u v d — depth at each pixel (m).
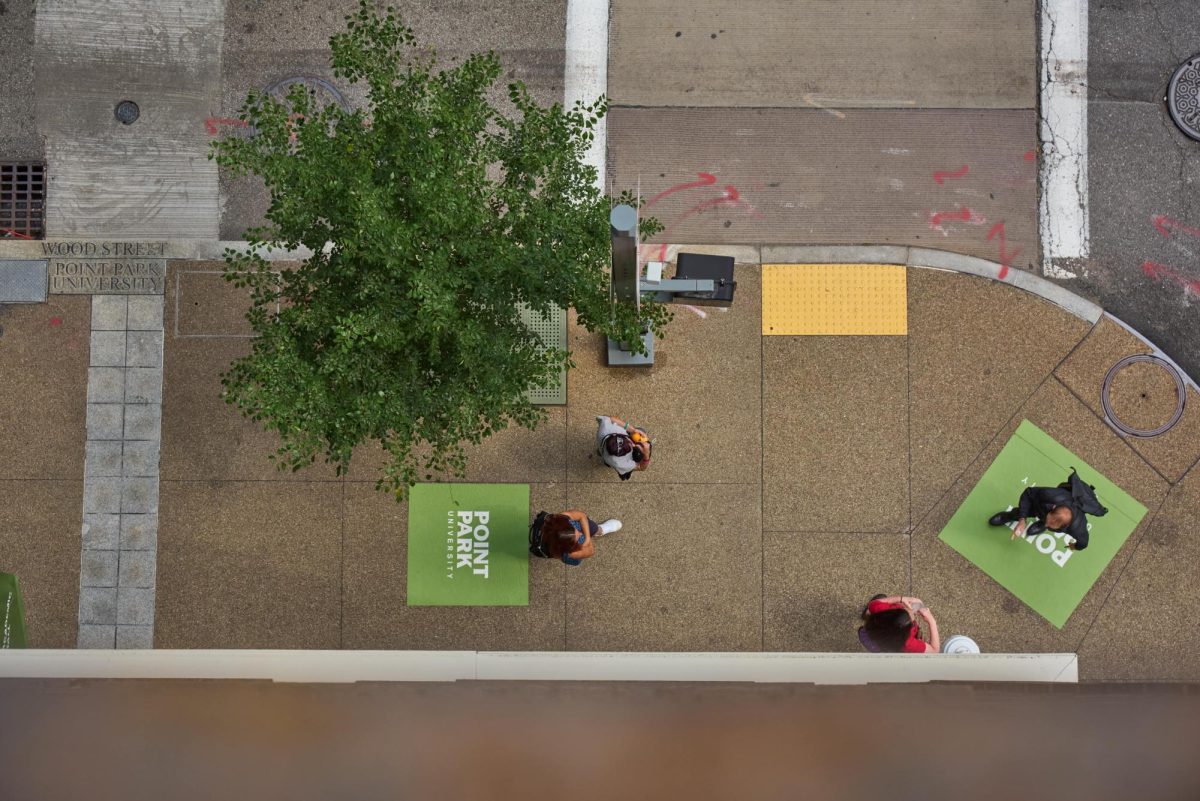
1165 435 8.50
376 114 5.56
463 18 9.01
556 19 8.98
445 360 5.90
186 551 8.43
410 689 4.29
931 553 8.40
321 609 8.38
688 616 8.37
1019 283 8.63
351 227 5.42
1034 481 8.45
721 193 8.82
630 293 6.33
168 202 8.83
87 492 8.48
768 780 4.01
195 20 8.99
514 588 8.38
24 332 8.62
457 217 5.41
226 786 3.99
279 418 5.30
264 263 5.99
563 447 8.47
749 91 8.91
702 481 8.46
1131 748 4.12
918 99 8.88
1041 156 8.84
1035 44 8.91
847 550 8.41
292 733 4.12
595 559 8.39
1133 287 8.72
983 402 8.53
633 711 4.25
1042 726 4.19
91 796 3.97
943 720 4.22
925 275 8.64
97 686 4.29
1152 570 8.38
